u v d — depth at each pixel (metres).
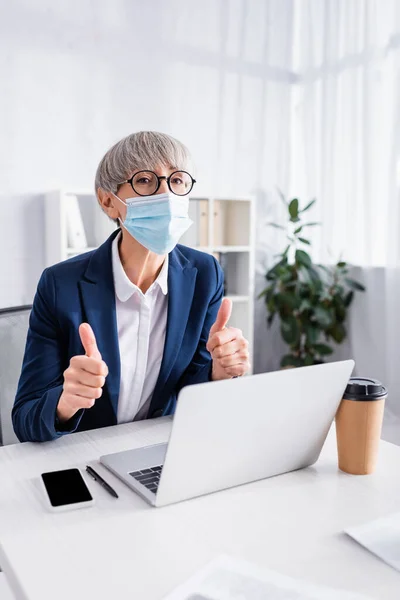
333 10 3.28
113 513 0.87
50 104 2.97
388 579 0.72
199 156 3.45
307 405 0.97
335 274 3.33
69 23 2.97
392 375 3.10
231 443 0.91
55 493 0.91
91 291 1.34
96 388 1.04
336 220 3.38
